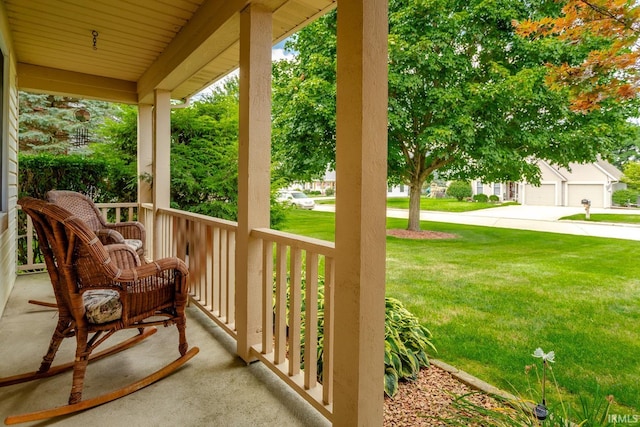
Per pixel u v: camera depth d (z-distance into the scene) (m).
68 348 2.53
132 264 2.30
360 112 1.44
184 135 5.91
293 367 2.00
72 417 1.79
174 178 5.46
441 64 5.64
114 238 3.21
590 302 2.85
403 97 5.99
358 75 1.45
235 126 5.88
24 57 4.12
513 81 5.11
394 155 6.09
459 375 2.20
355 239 1.47
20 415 1.75
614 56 2.25
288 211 6.08
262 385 2.11
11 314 3.17
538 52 5.12
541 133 5.46
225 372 2.25
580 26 2.39
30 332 2.79
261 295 2.40
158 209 4.32
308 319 1.88
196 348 2.43
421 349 2.33
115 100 4.90
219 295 2.89
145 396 1.98
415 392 2.07
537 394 1.82
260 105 2.37
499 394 1.86
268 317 2.28
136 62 4.28
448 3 5.79
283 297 2.12
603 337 2.40
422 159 6.38
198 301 3.26
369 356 1.50
